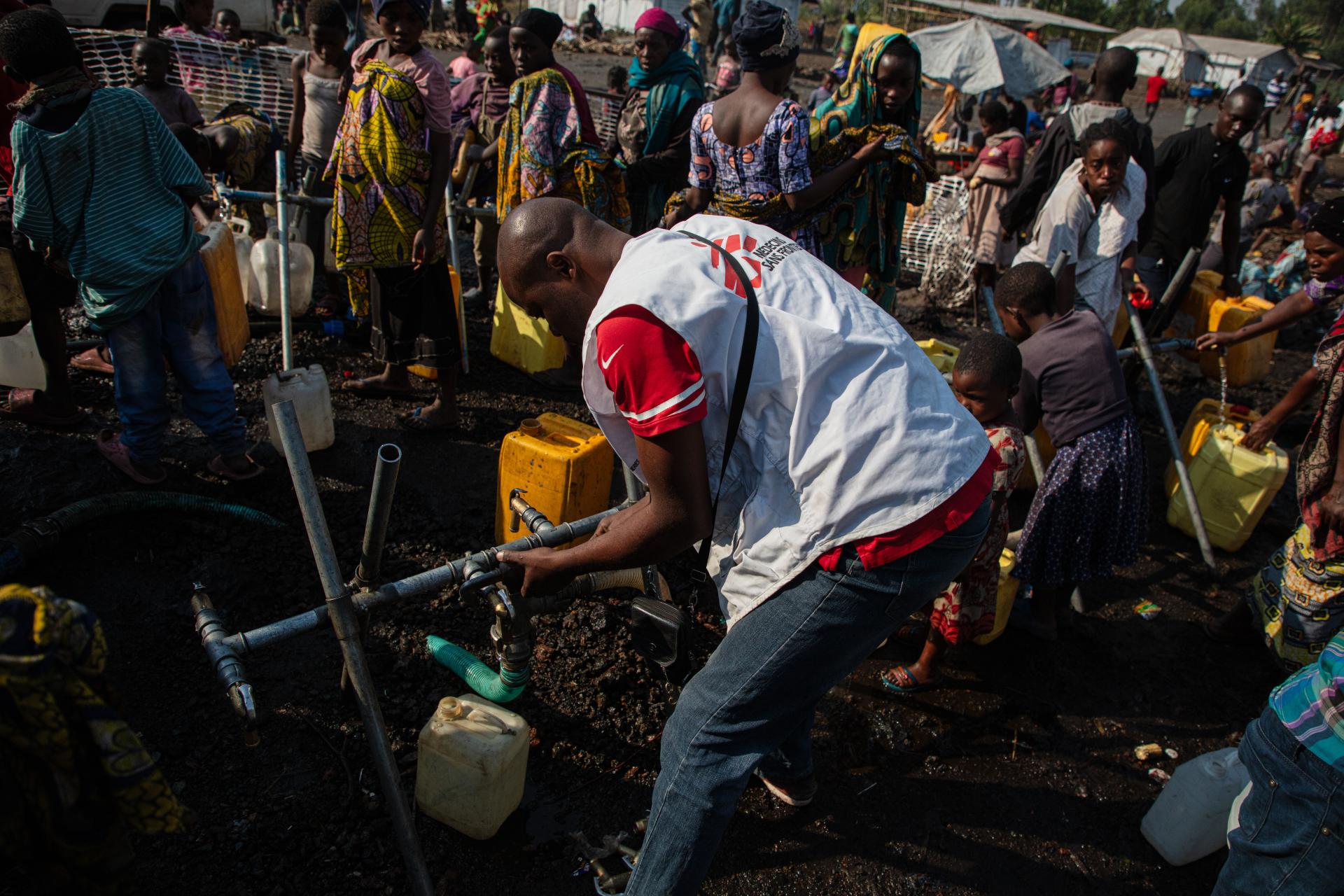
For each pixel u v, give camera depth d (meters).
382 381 4.64
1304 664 3.20
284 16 19.61
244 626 3.09
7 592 1.57
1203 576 4.32
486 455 4.34
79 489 3.55
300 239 5.76
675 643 2.42
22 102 2.87
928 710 3.26
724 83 9.05
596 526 2.53
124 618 3.02
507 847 2.51
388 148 3.79
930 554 1.85
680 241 1.88
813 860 2.61
